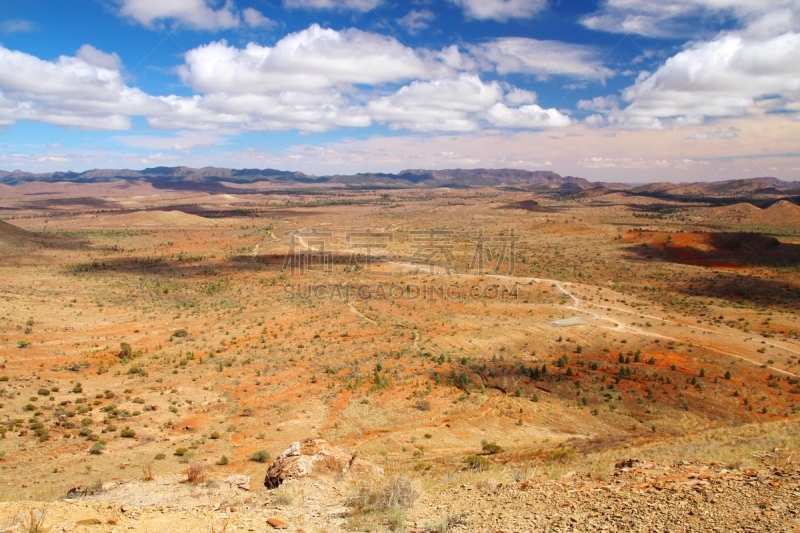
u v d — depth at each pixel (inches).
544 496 357.4
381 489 396.8
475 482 449.1
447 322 2770.7
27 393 1550.2
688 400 1780.3
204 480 587.5
